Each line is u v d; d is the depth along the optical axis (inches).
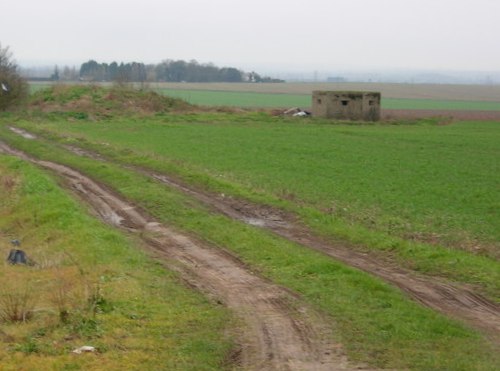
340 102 3260.3
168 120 2955.2
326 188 1338.6
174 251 876.0
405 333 566.6
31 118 2839.6
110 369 472.4
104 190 1322.6
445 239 926.4
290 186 1353.3
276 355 513.7
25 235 1015.6
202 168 1567.4
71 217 1019.3
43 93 3427.7
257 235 919.0
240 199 1216.8
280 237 941.8
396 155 1945.1
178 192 1278.3
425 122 3275.1
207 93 7347.4
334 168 1636.3
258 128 2709.2
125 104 3326.8
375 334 563.5
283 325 585.9
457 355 522.6
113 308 607.8
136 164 1657.2
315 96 3316.9
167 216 1083.9
